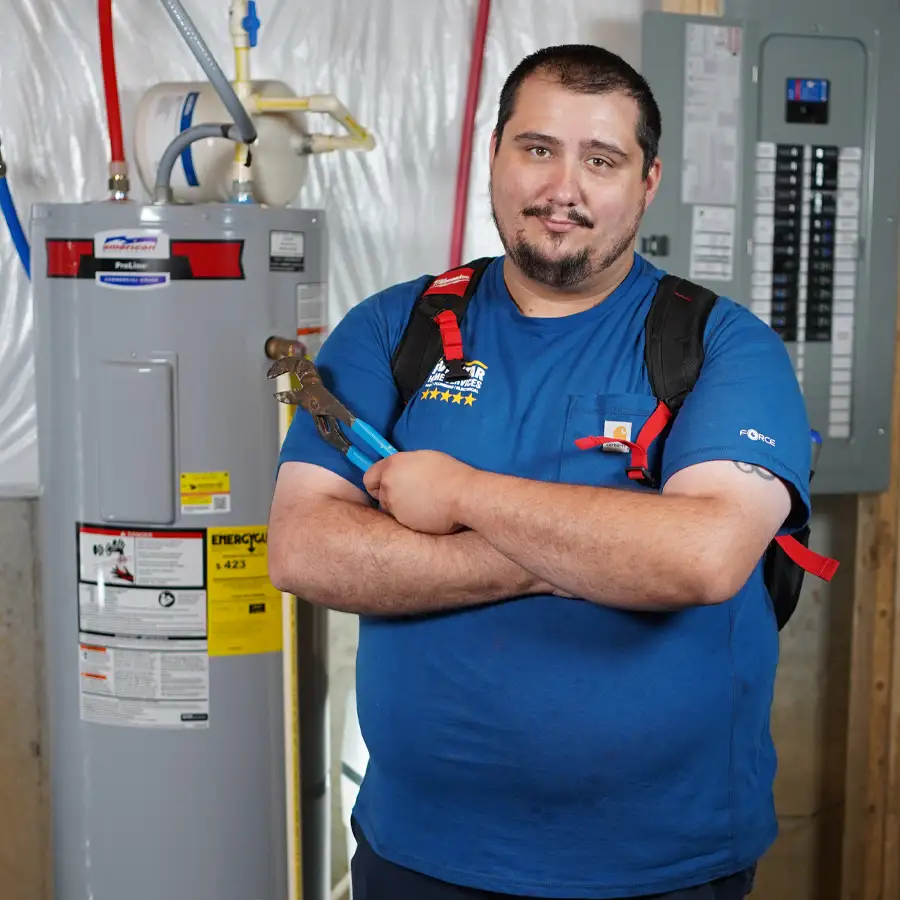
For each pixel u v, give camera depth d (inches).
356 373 53.7
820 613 88.9
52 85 79.6
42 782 85.7
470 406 51.6
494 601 49.1
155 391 64.7
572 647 48.8
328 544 48.6
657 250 76.6
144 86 79.4
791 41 76.5
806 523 49.6
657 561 43.6
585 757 48.6
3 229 80.7
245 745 68.7
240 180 67.3
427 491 47.1
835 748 90.4
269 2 79.8
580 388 50.8
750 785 51.9
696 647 49.6
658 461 49.7
